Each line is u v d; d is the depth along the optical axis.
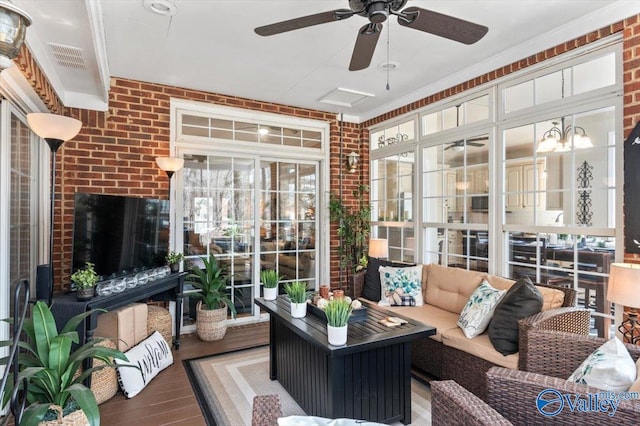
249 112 4.52
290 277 4.93
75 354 1.93
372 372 2.30
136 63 3.46
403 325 2.51
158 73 3.71
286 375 2.83
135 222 3.28
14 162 2.71
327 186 5.12
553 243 3.10
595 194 2.79
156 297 3.78
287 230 4.93
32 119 2.36
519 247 3.37
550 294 2.68
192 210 4.29
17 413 1.55
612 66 2.65
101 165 3.72
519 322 2.35
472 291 3.29
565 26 2.81
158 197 4.00
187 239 4.27
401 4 1.82
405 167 4.65
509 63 3.30
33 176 3.18
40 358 1.86
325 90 4.25
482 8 2.56
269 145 4.68
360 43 2.16
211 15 2.62
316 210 5.15
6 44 1.35
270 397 1.55
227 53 3.24
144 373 2.88
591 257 2.83
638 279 2.19
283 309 2.84
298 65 3.52
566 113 2.93
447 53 3.29
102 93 3.54
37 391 1.85
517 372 1.68
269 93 4.34
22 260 2.90
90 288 2.54
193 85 4.06
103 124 3.73
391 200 4.90
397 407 2.38
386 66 3.57
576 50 2.81
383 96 4.50
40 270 2.45
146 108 3.94
